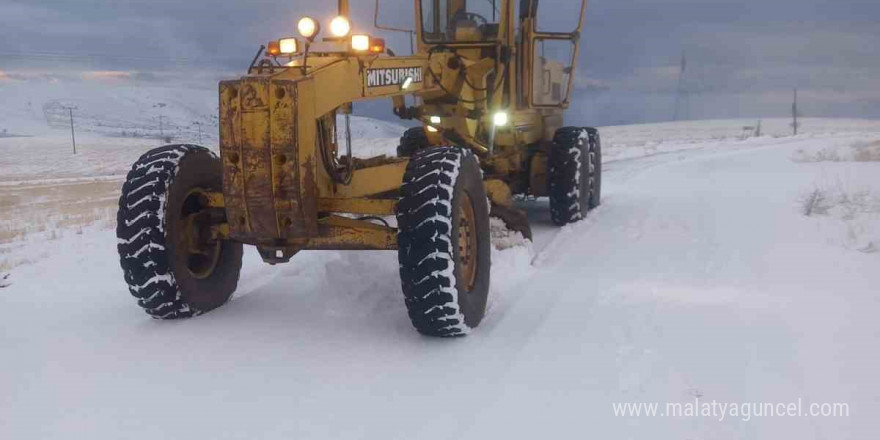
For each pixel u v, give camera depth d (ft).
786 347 14.76
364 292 18.08
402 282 14.75
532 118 29.66
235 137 15.03
